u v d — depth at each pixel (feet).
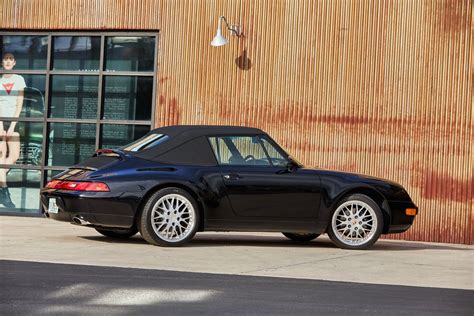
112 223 35.17
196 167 36.19
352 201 37.86
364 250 37.99
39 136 54.24
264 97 50.72
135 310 20.70
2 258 29.99
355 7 49.98
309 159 50.37
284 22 50.57
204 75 51.37
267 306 21.95
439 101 49.19
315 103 50.29
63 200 35.37
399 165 49.52
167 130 37.47
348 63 50.01
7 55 54.60
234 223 36.55
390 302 23.31
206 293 23.61
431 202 49.21
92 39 53.31
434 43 49.32
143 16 51.98
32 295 22.36
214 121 51.29
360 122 49.88
